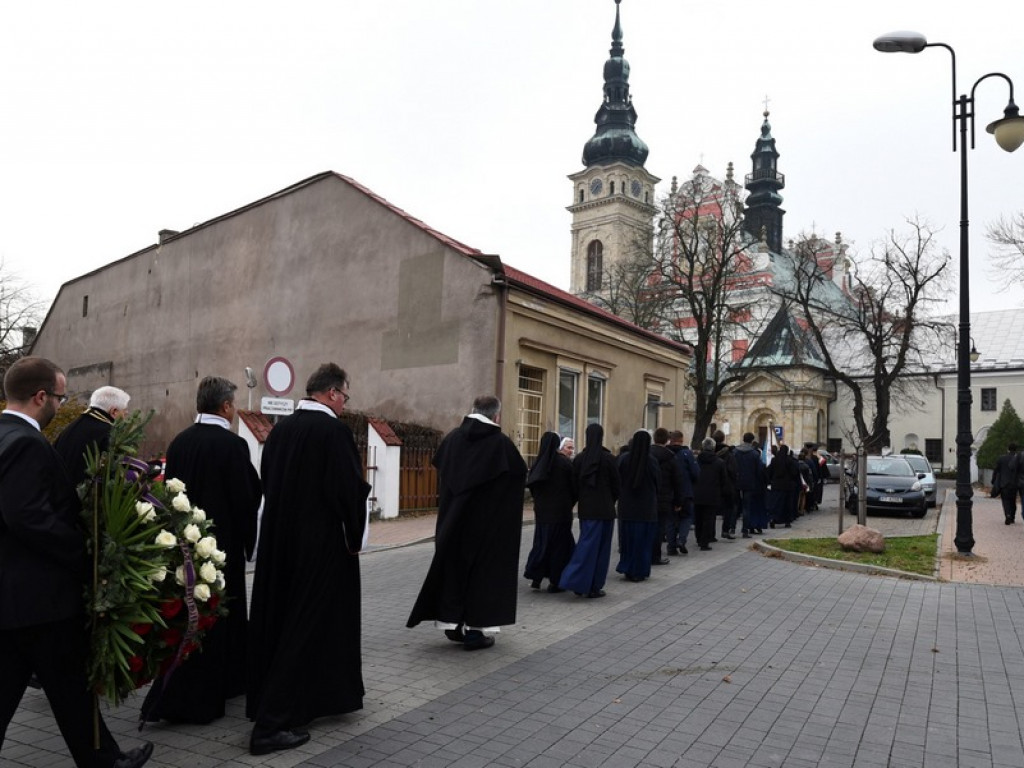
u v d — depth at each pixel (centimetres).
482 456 650
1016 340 5853
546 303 1991
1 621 343
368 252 2123
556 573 935
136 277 3012
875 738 488
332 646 473
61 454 483
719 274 3516
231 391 532
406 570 1066
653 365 2617
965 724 516
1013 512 1777
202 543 398
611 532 911
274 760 432
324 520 472
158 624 380
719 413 6016
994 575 1083
